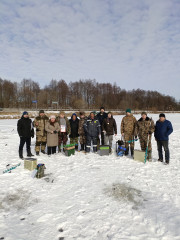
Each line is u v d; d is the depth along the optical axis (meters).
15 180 4.35
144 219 2.86
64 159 6.20
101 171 5.05
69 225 2.71
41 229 2.63
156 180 4.44
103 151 6.72
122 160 6.13
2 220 2.82
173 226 2.69
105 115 7.78
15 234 2.51
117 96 91.19
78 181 4.34
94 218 2.88
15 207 3.19
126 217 2.91
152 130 5.91
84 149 7.79
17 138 11.04
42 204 3.30
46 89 81.19
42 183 4.21
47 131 6.46
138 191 3.86
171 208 3.19
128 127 6.62
